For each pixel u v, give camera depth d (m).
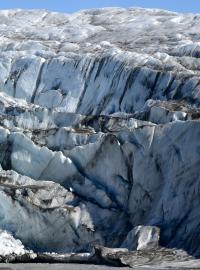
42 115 131.50
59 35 175.62
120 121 123.69
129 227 109.06
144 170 112.38
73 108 141.38
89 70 144.62
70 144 120.25
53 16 198.50
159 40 161.00
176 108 123.81
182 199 105.88
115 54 144.50
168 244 101.50
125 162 114.12
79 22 190.38
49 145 121.75
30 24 193.00
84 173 116.75
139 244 102.12
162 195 108.31
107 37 169.75
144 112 124.00
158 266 91.44
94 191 114.25
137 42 161.88
